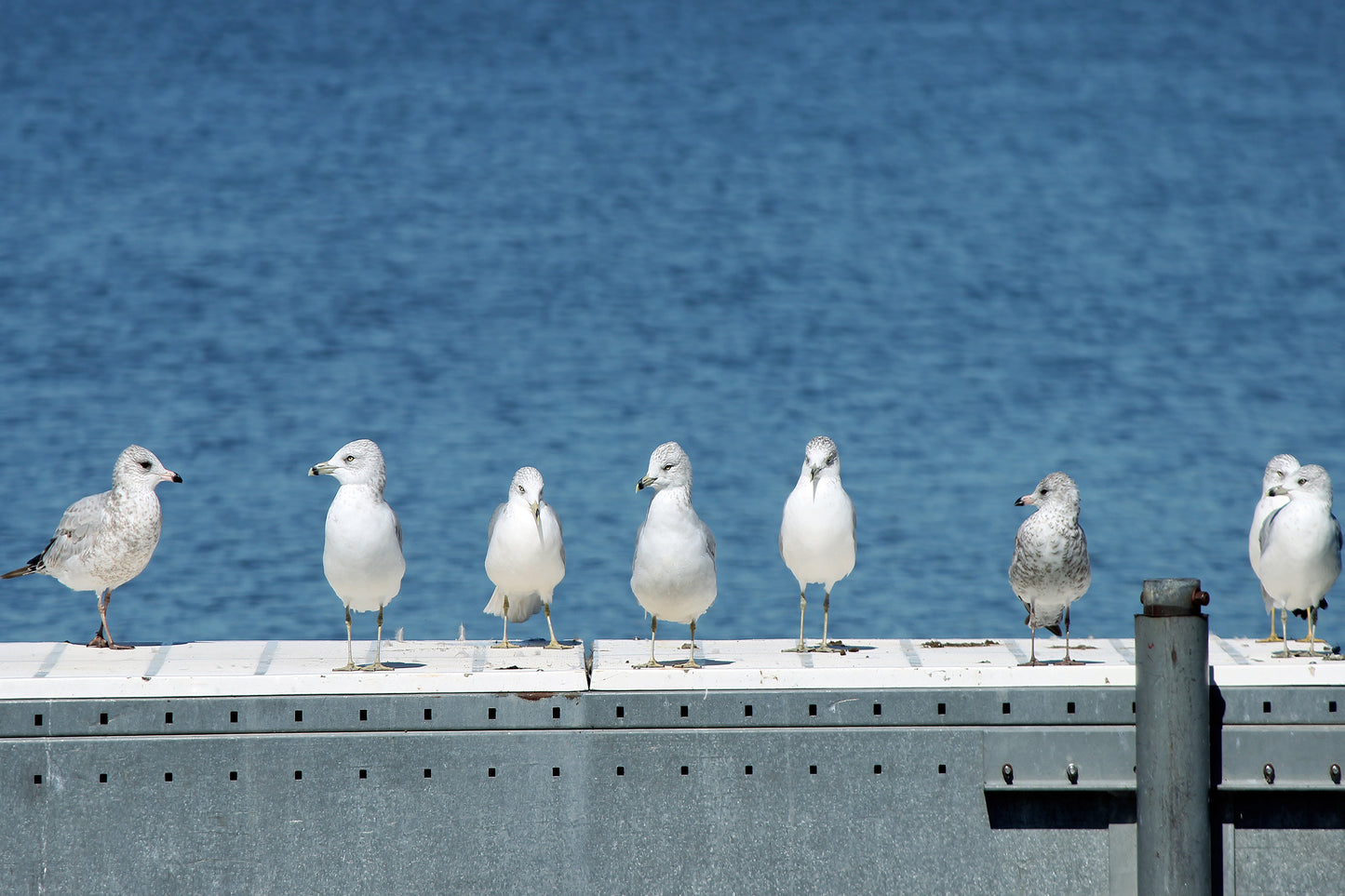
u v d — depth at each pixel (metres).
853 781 14.57
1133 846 14.59
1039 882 14.66
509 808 14.52
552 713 14.48
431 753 14.45
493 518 16.84
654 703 14.50
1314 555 15.94
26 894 14.31
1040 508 15.37
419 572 29.16
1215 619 28.22
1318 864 14.66
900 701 14.51
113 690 14.27
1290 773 14.46
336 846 14.44
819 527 16.70
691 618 15.53
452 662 15.55
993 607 27.98
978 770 14.57
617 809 14.55
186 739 14.33
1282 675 14.51
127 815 14.32
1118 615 28.48
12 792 14.27
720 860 14.59
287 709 14.36
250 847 14.40
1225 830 14.68
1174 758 14.06
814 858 14.59
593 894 14.59
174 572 28.94
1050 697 14.46
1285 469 17.77
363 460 14.98
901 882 14.62
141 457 16.92
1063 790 14.48
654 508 15.15
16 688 14.21
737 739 14.54
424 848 14.49
